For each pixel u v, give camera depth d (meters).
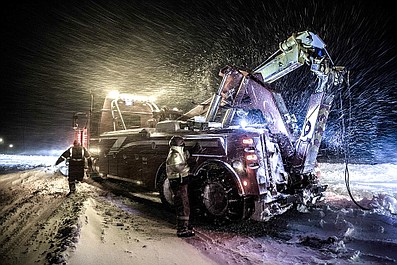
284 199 5.29
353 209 6.18
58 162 8.16
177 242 4.41
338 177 10.10
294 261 3.86
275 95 6.13
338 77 5.79
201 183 5.52
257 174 4.97
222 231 5.04
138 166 7.14
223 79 6.05
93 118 9.79
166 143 6.45
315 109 5.73
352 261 3.87
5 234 4.76
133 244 4.18
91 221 5.01
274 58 5.89
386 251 4.17
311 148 5.71
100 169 8.62
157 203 6.87
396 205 6.34
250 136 5.12
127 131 7.77
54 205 6.54
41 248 3.97
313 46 5.60
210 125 5.99
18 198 7.48
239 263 3.77
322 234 4.86
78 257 3.46
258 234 4.88
